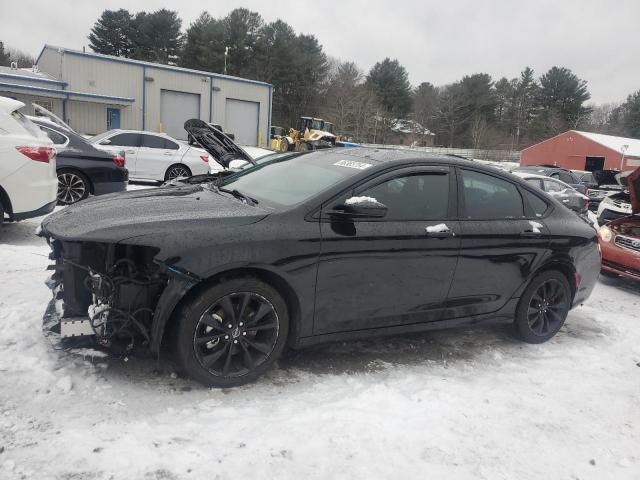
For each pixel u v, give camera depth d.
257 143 41.81
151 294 3.14
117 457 2.45
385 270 3.65
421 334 4.57
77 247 3.05
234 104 39.97
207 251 3.03
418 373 3.76
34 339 3.46
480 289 4.18
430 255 3.82
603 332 5.13
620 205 10.08
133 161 12.90
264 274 3.31
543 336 4.63
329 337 3.60
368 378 3.59
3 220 6.07
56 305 3.25
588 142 47.41
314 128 37.31
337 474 2.52
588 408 3.48
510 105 85.06
